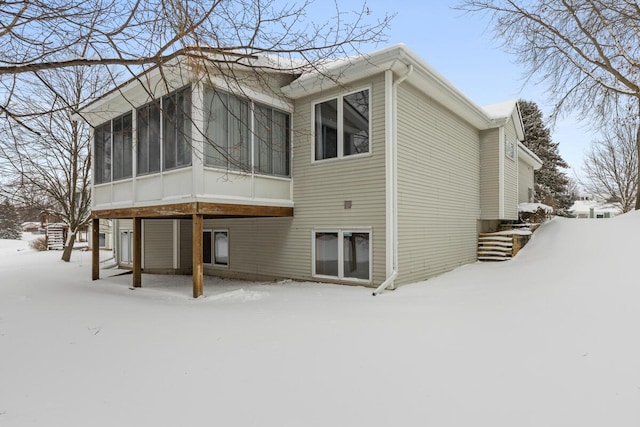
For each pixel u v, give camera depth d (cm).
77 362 366
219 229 1139
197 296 756
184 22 409
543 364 352
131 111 948
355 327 488
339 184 860
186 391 300
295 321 526
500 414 263
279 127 922
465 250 1126
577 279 676
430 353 386
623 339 408
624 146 2319
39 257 1909
